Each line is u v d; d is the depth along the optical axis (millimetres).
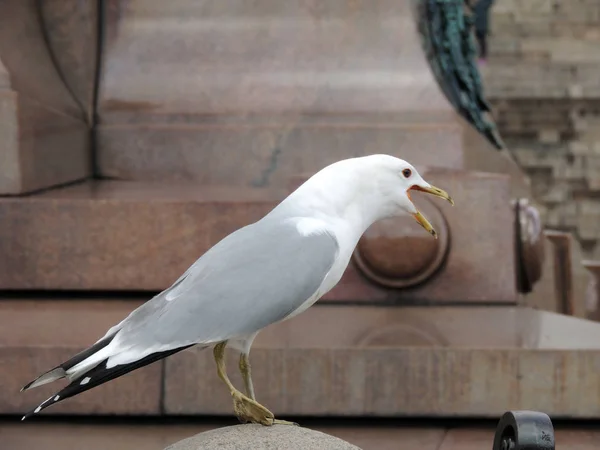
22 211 8438
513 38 23906
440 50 11055
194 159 10234
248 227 5254
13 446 6539
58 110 9711
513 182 11094
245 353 5070
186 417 6941
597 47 23797
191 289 4953
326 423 6941
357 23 10312
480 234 8367
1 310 7945
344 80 10164
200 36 10438
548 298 11156
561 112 23984
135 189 9453
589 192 24047
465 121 10703
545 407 6809
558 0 23719
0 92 8609
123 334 4863
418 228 8250
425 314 7977
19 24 9883
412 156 9867
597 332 7344
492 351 6805
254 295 4926
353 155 9953
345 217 5316
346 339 7066
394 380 6816
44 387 6801
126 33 10508
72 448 6520
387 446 6586
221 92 10297
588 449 6516
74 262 8438
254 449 4766
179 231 8438
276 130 10086
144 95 10383
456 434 6781
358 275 8344
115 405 6836
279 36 10359
